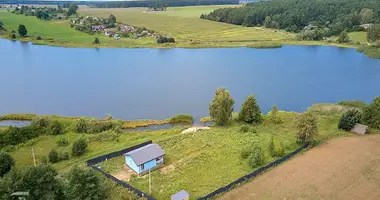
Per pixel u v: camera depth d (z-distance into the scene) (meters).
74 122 60.94
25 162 47.25
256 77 97.50
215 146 51.91
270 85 89.69
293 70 105.56
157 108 72.94
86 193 34.47
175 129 60.88
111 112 70.38
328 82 92.31
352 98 79.69
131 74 100.06
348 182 40.84
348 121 56.62
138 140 55.28
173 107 73.62
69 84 88.69
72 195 33.94
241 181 40.94
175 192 39.12
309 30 165.88
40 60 114.44
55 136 56.03
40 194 32.56
